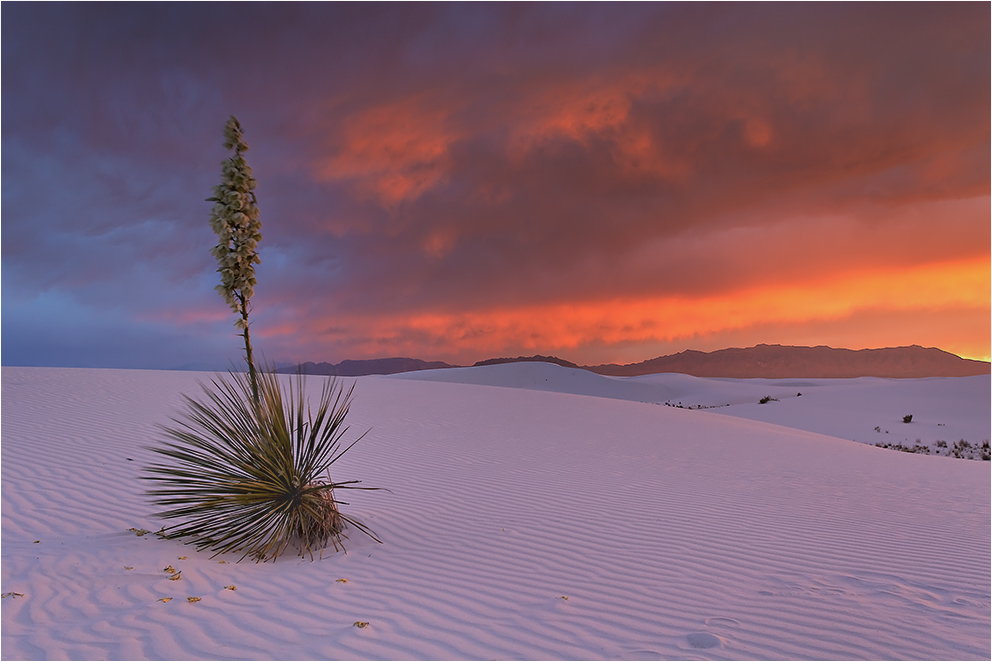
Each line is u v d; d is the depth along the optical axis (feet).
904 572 19.17
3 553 18.38
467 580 17.83
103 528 21.67
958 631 14.43
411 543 21.86
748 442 54.70
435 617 14.89
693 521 25.59
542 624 14.61
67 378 59.77
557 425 56.44
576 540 22.41
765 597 16.79
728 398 222.07
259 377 21.80
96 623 13.66
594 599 16.44
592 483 33.42
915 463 49.39
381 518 25.35
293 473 21.45
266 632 13.58
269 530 20.89
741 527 24.77
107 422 40.34
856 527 25.16
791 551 21.49
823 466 43.62
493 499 29.07
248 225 21.38
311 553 20.56
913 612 15.70
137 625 13.62
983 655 13.16
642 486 33.14
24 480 26.76
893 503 30.76
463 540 22.27
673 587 17.54
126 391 53.78
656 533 23.59
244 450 21.58
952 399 135.44
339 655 12.50
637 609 15.76
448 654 12.76
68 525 21.76
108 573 17.03
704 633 14.23
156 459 31.55
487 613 15.26
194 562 18.61
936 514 28.27
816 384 311.06
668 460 42.80
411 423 52.21
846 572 19.17
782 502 30.09
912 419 122.52
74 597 15.17
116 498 25.23
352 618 14.62
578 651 13.14
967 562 20.26
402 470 35.32
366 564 19.29
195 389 57.06
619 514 26.61
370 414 55.11
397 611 15.20
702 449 48.62
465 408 62.75
